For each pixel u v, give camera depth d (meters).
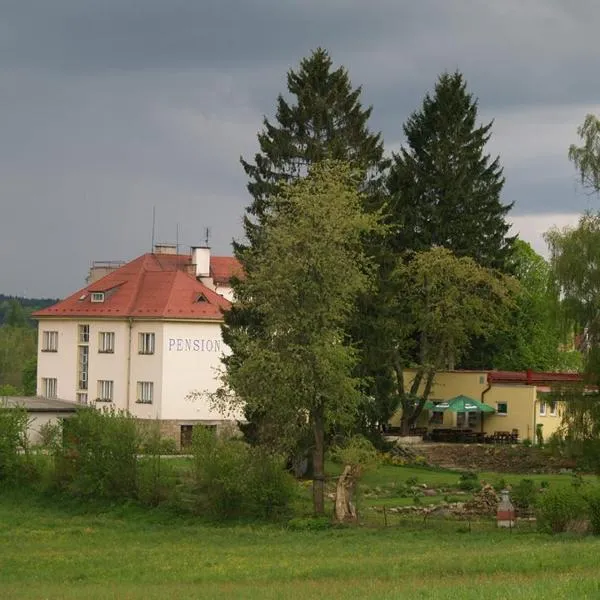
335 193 68.00
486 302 113.06
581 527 59.53
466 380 117.19
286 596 38.12
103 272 134.88
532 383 114.06
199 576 46.94
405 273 109.56
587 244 74.06
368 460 66.75
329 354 66.19
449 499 75.00
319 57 89.56
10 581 48.41
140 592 42.31
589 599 32.34
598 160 75.25
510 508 63.94
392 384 90.62
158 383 112.44
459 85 119.81
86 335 117.62
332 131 88.81
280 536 61.41
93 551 57.12
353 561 48.44
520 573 41.62
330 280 66.81
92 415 75.06
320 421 67.88
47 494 75.69
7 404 88.56
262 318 80.38
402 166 117.94
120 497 72.69
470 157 119.44
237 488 67.25
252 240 85.44
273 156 87.88
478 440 110.88
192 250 127.75
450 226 117.25
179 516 69.12
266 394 66.31
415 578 42.19
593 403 72.06
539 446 98.00
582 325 74.31
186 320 113.00
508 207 121.81
